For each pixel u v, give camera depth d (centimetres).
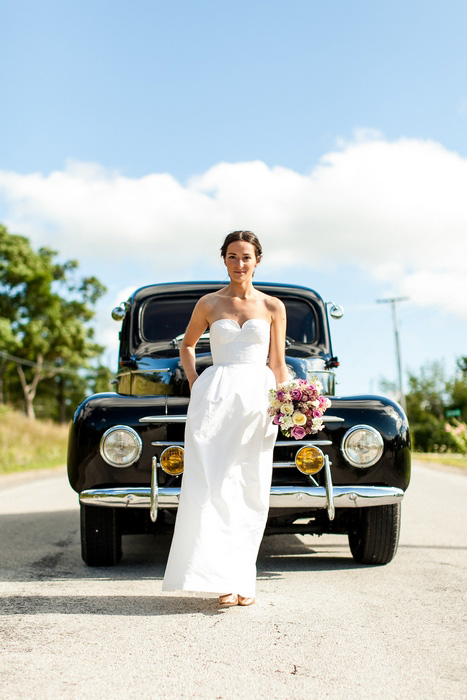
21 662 269
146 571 454
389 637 303
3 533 636
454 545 549
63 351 4872
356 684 247
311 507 417
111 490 416
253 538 352
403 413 442
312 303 601
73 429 430
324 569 460
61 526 688
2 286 4688
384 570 454
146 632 308
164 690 241
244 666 264
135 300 595
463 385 5900
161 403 430
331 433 425
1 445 2459
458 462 2073
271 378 373
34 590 392
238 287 383
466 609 351
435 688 244
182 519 345
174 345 555
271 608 351
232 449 354
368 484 425
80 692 239
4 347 4419
